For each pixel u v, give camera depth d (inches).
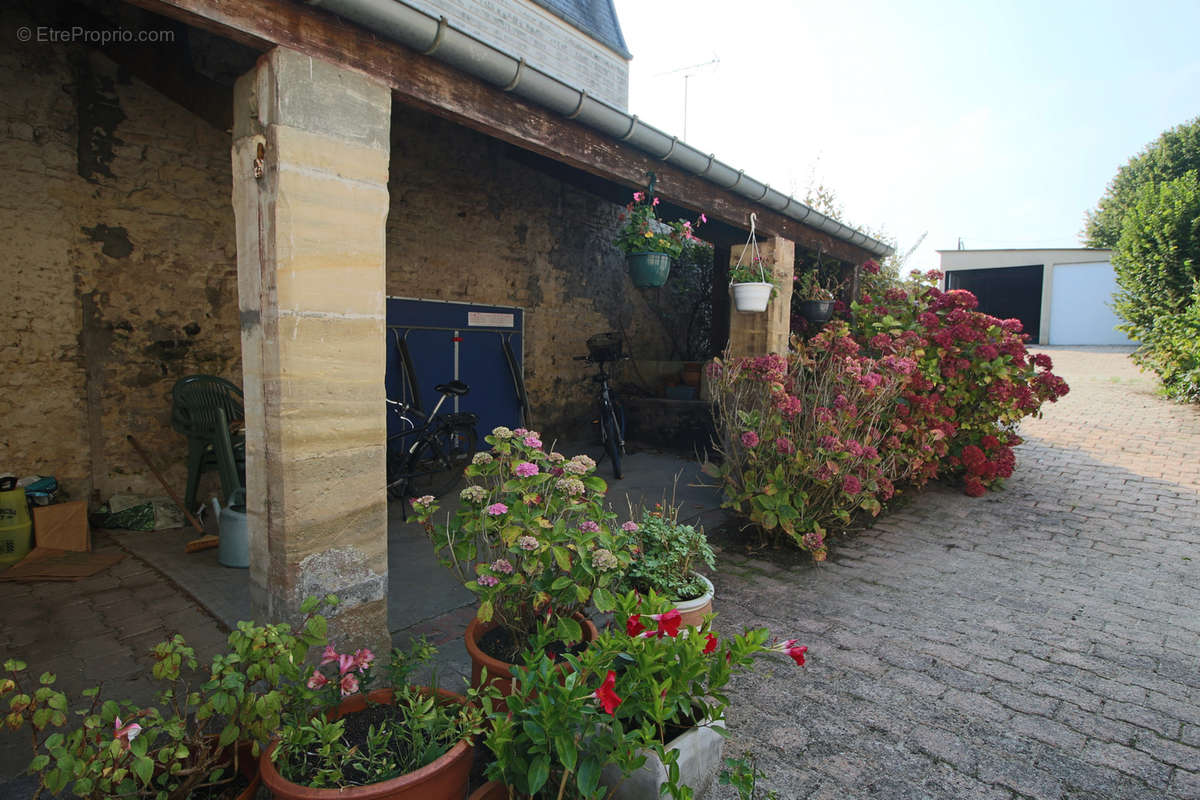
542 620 94.1
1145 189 474.6
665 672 72.9
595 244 320.8
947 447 212.1
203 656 110.7
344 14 87.4
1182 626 127.9
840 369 183.2
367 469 95.3
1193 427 321.1
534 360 293.0
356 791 61.2
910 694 102.9
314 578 89.8
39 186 156.9
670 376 336.2
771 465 175.3
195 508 182.4
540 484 92.9
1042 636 123.4
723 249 292.5
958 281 885.8
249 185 88.0
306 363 87.3
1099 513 205.0
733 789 80.7
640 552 107.0
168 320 178.7
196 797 70.1
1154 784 82.4
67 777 55.4
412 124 234.4
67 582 140.9
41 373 160.6
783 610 134.7
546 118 128.7
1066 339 775.7
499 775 68.8
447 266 252.4
